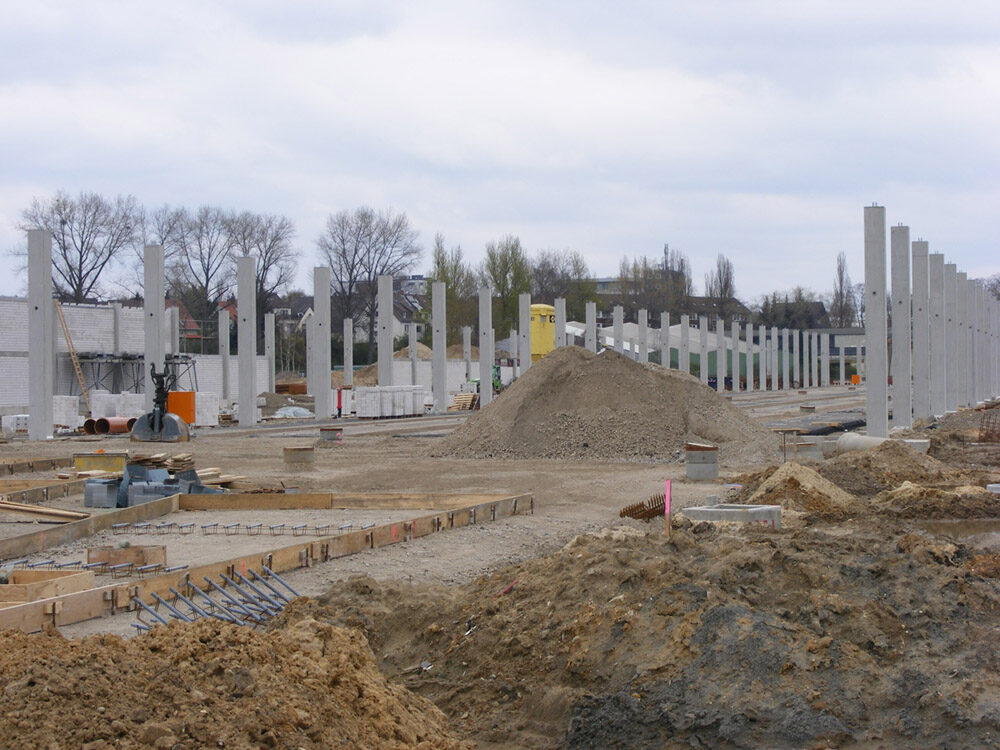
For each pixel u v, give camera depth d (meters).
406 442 36.91
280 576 13.45
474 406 59.56
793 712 8.37
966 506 19.92
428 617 10.83
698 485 23.70
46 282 38.00
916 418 42.88
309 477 25.72
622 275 126.69
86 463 25.55
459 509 17.83
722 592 9.97
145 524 17.78
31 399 37.97
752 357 99.69
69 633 10.52
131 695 6.27
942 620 9.71
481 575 13.59
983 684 8.70
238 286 45.25
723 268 138.88
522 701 9.20
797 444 28.78
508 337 103.12
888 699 8.57
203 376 58.84
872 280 32.72
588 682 9.22
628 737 8.34
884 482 23.72
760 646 9.04
